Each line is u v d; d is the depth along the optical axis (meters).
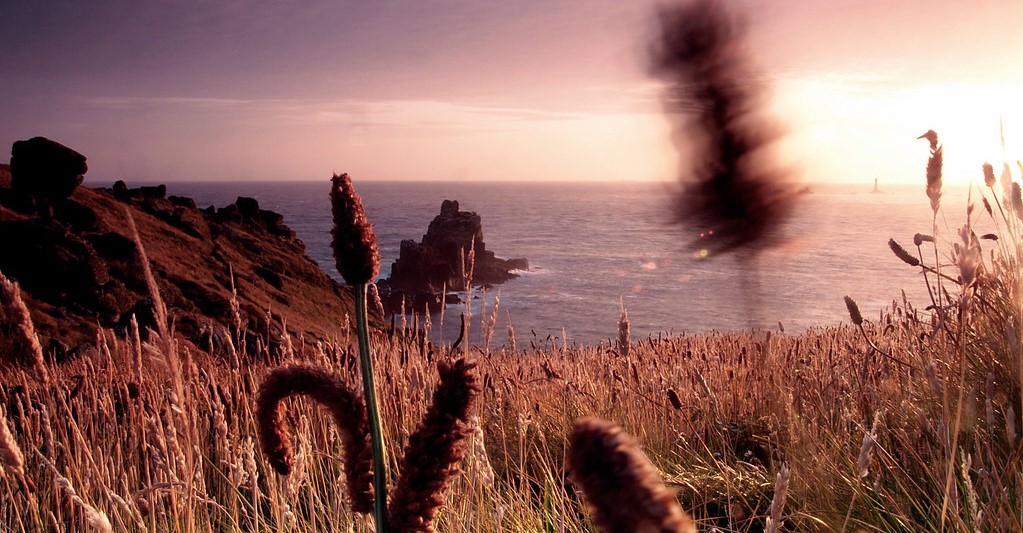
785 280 74.75
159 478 2.62
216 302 31.36
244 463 3.57
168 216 44.38
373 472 0.94
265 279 41.59
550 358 6.80
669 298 92.62
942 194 3.06
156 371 3.89
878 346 4.67
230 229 47.16
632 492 0.31
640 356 7.19
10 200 34.94
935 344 3.66
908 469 3.11
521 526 3.18
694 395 4.96
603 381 5.61
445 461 0.87
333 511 3.17
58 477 2.12
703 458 4.29
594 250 169.75
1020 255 2.80
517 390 5.01
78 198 40.03
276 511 2.88
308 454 3.20
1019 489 2.35
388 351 4.56
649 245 179.75
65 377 5.59
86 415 4.42
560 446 4.41
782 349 5.32
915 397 3.59
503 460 4.38
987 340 3.31
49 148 36.28
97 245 32.75
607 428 0.34
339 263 0.90
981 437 2.92
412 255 88.25
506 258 150.00
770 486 3.49
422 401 3.89
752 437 4.25
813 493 3.15
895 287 69.00
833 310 44.50
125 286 30.97
